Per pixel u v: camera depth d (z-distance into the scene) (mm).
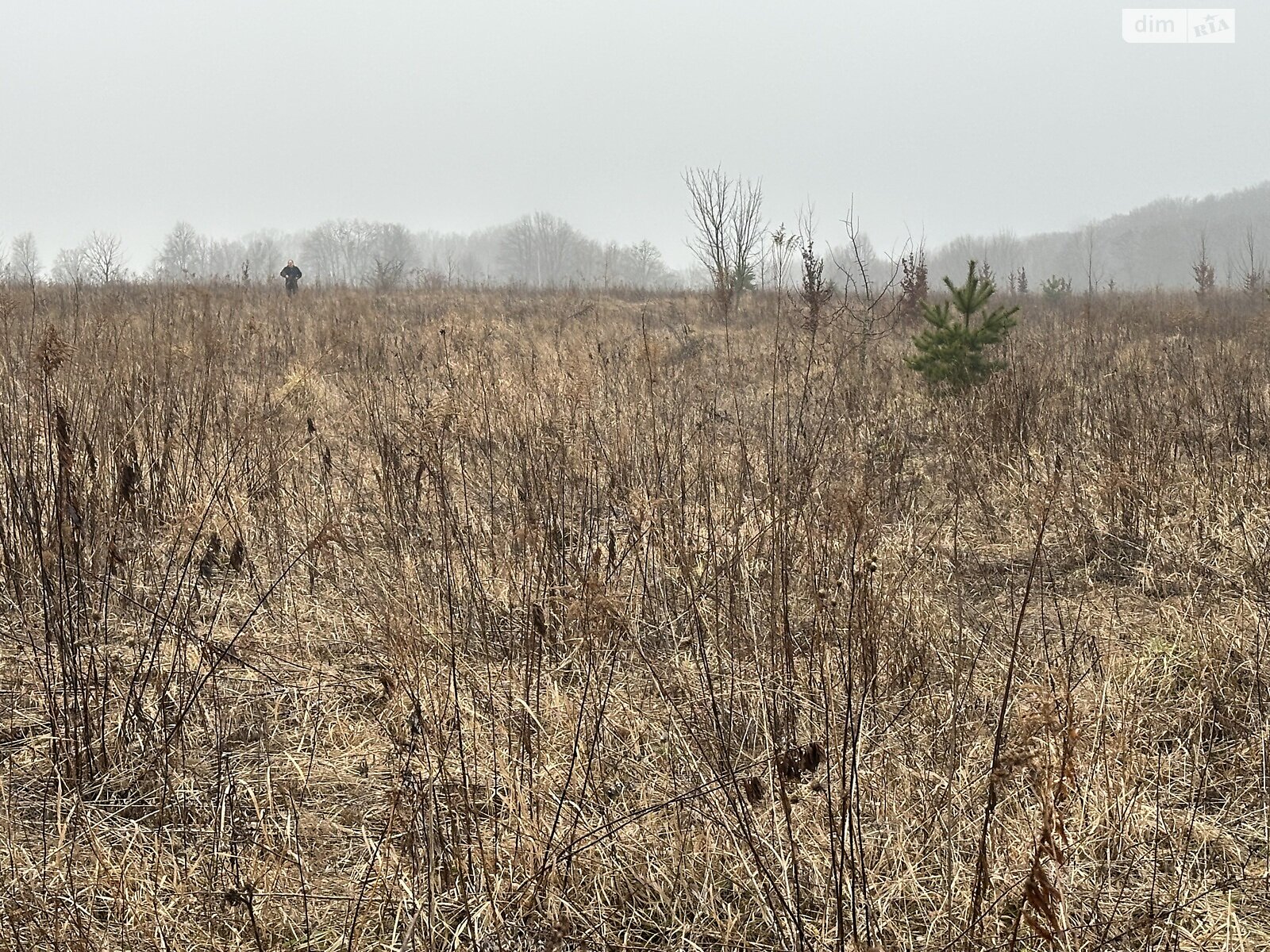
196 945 2438
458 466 5934
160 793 3041
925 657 3752
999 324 8344
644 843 2801
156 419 5898
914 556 4703
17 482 4422
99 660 3721
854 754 2650
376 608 4059
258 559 4758
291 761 3068
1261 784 3072
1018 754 2383
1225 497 5473
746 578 4301
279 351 10281
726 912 2600
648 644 4051
